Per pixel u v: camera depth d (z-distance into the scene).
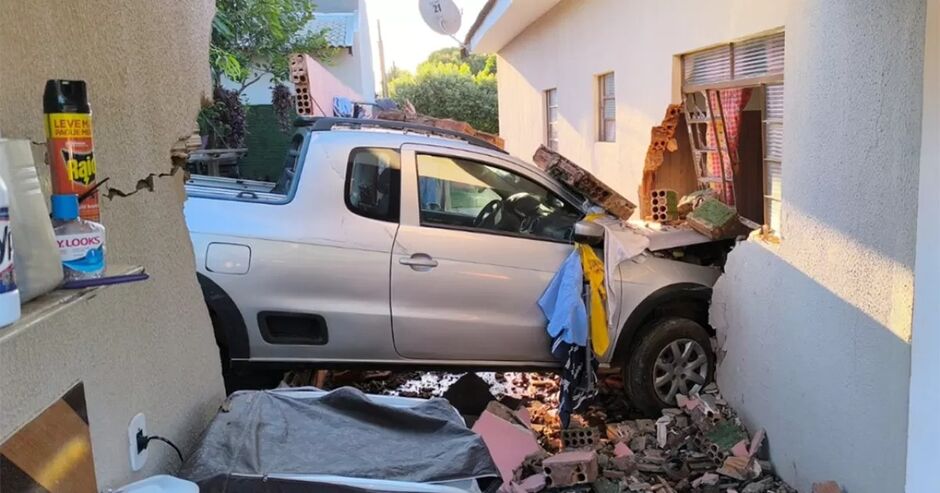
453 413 2.61
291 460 2.13
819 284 3.39
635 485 3.92
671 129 6.21
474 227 4.61
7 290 1.15
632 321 4.73
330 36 14.91
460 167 4.66
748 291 4.30
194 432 2.49
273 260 4.26
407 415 2.42
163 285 2.32
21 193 1.29
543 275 4.59
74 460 1.58
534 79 14.66
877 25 2.86
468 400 4.93
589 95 10.35
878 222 2.86
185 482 1.84
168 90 2.51
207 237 4.25
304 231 4.32
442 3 12.77
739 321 4.45
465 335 4.51
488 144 5.03
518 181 4.79
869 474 2.93
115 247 1.98
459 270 4.46
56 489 1.49
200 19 2.89
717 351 4.85
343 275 4.33
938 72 2.15
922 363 2.25
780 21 4.79
